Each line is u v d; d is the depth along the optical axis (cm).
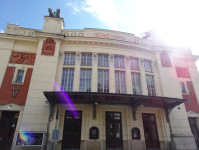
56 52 1374
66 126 1181
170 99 1118
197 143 1385
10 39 1399
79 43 1481
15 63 1334
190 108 1474
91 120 1180
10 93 1216
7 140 1116
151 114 1362
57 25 1512
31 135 1030
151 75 1555
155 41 1705
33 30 1495
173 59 1688
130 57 1566
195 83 1598
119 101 1190
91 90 1319
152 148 1235
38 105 1146
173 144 1215
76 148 1119
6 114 1189
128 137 1202
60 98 1098
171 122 1335
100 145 1115
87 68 1410
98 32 1599
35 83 1213
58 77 1314
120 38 1630
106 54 1512
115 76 1449
